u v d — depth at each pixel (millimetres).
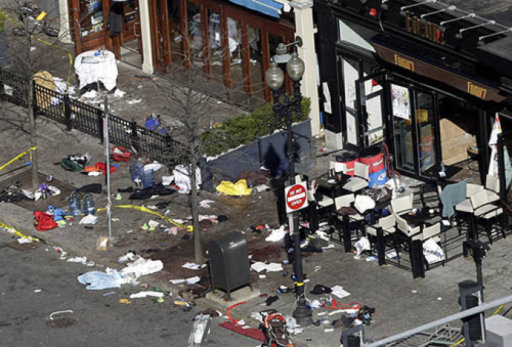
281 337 70000
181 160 94938
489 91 81562
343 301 74812
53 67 117062
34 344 72938
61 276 81625
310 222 84312
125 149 100312
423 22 85688
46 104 107812
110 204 85500
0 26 112688
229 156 92500
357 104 93875
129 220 88562
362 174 87625
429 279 76500
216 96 107625
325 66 97438
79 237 86438
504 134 84125
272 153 94750
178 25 110562
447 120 90562
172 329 73875
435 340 68875
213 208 89812
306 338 70688
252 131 93750
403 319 72250
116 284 79750
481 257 66125
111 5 116312
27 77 96625
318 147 99375
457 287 75188
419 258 76312
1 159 100562
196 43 109500
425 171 91250
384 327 71500
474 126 91500
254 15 102312
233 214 88688
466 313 46969
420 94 89688
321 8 95812
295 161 95750
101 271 81875
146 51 114312
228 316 74625
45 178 96625
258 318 73625
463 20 82312
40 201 92750
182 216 88750
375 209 84000
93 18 116938
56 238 86500
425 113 89812
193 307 76312
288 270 79438
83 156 98750
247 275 76000
